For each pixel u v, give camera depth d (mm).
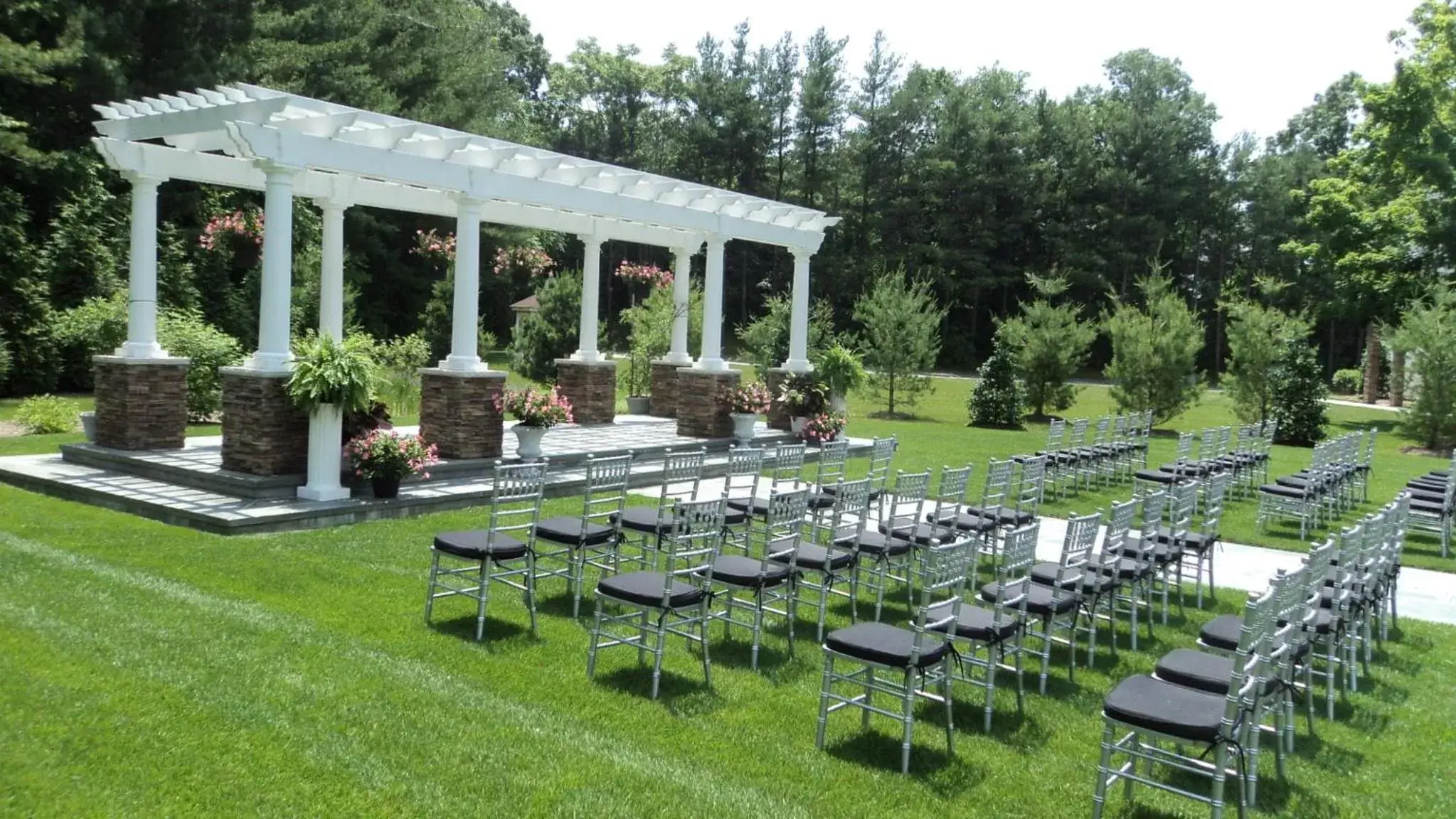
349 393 10016
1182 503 8398
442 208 15844
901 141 51375
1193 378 26062
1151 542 7770
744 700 5812
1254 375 24344
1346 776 5215
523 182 12695
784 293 52094
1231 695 4262
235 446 10523
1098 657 7164
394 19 34469
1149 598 7773
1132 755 4539
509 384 29906
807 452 16625
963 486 8547
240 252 18578
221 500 9914
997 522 9016
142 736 4457
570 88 59938
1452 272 29203
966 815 4461
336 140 10547
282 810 3922
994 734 5566
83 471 11453
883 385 26594
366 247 33000
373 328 34000
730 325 53938
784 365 18656
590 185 13945
